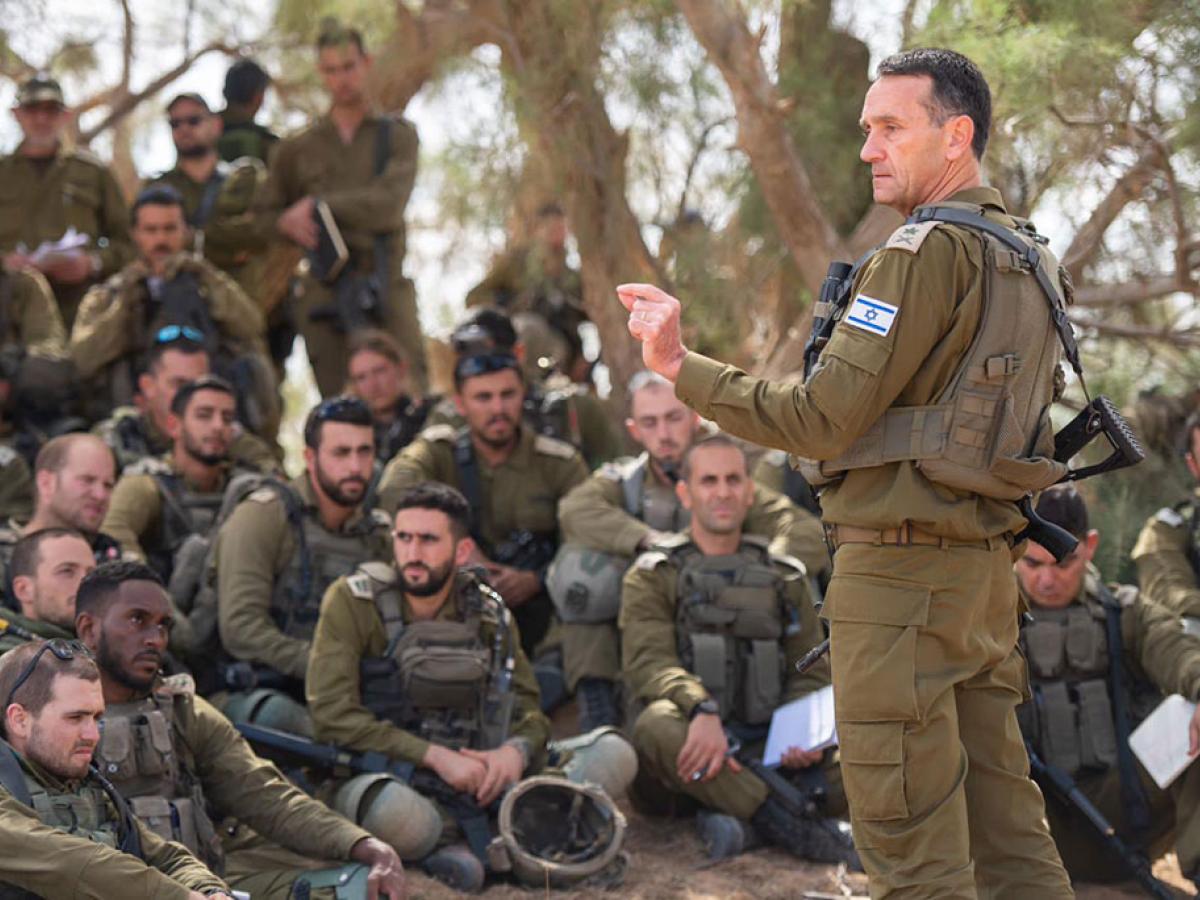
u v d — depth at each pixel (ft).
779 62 23.63
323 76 29.01
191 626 20.24
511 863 17.69
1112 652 18.75
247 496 20.53
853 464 11.16
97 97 36.35
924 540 11.11
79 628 15.42
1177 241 20.74
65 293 29.32
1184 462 22.61
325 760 18.10
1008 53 17.54
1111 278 22.53
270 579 20.11
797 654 20.34
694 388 11.20
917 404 11.03
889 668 11.09
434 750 17.97
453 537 18.57
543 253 30.53
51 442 20.33
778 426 10.91
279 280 31.37
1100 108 18.78
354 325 28.48
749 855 19.08
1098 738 18.44
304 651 19.47
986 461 10.96
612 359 27.96
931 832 11.16
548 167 25.49
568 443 26.14
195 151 30.63
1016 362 10.96
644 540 21.57
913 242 10.89
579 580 21.54
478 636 18.78
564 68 24.85
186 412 22.67
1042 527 11.55
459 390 23.77
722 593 20.11
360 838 15.70
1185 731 17.10
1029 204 20.38
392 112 31.17
